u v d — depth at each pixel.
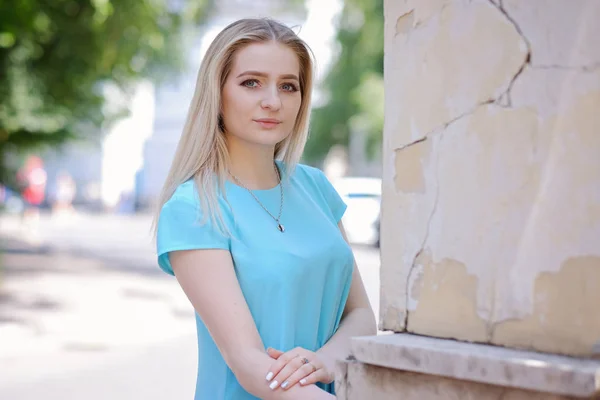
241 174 2.47
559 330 1.59
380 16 28.33
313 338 2.39
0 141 18.98
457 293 1.75
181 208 2.28
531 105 1.64
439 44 1.78
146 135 44.78
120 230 32.84
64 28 15.60
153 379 7.04
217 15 18.94
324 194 2.76
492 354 1.57
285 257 2.33
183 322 10.44
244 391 2.34
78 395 6.42
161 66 18.06
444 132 1.77
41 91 16.78
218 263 2.24
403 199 1.85
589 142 1.56
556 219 1.60
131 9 15.46
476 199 1.71
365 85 29.05
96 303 12.38
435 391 1.66
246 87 2.40
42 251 22.47
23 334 9.43
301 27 2.56
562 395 1.49
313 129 32.47
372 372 1.76
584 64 1.57
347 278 2.53
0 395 6.40
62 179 39.19
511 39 1.67
